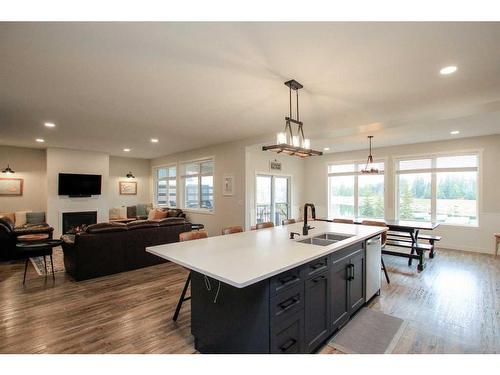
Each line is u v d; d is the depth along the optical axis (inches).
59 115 168.2
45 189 308.0
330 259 93.7
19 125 193.9
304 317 79.6
